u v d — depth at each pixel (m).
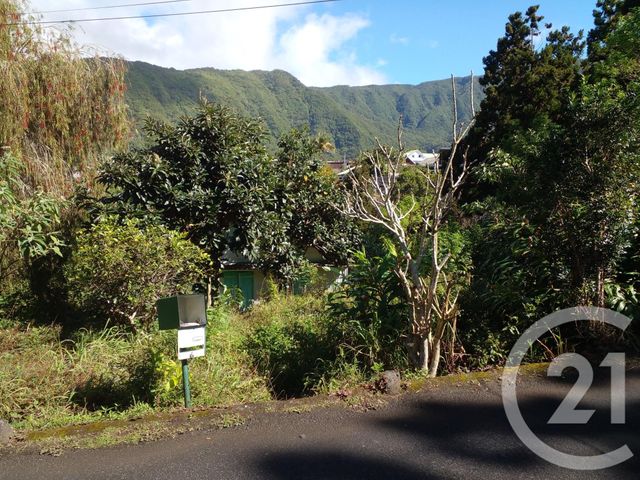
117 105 10.73
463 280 5.87
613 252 5.16
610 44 10.18
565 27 16.95
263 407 4.37
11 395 4.89
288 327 7.01
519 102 15.34
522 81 15.47
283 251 10.33
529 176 5.84
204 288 8.91
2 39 9.24
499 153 7.25
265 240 9.94
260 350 6.46
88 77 10.28
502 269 5.82
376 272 5.97
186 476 3.33
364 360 5.68
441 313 5.02
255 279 12.73
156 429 3.98
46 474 3.40
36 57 9.74
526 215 5.82
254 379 5.74
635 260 5.53
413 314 5.09
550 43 16.98
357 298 5.98
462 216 7.52
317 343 6.38
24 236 7.14
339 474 3.31
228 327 7.05
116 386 5.16
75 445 3.77
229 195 9.27
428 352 5.11
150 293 6.91
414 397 4.46
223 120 9.86
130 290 6.88
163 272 7.12
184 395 4.59
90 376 5.46
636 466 3.31
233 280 12.67
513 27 17.33
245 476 3.31
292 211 10.97
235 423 4.07
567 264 5.46
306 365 6.14
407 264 5.52
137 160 9.02
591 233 5.19
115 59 10.77
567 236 5.30
